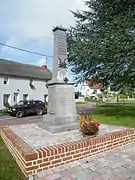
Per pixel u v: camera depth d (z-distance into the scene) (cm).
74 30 1603
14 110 1852
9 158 506
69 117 773
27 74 2953
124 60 1257
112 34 1260
